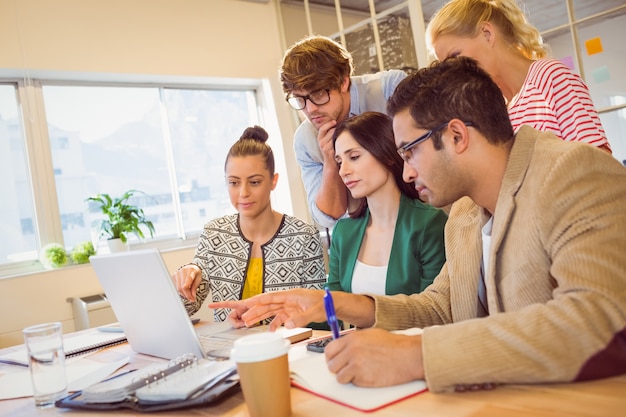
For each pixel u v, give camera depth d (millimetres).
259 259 1818
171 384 831
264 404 688
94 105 3475
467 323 743
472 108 889
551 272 771
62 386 939
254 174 1790
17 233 3127
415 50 3217
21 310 2846
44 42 3105
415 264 1392
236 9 3951
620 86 2365
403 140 938
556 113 1399
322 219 1935
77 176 3377
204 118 3973
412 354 749
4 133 3133
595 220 735
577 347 667
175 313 1009
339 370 778
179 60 3635
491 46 1521
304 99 1740
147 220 3637
